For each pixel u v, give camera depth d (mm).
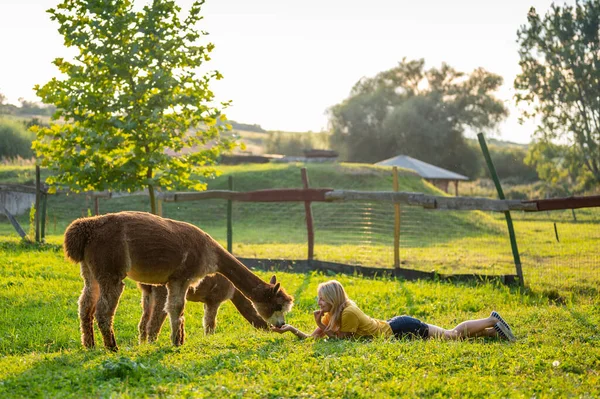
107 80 14844
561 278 16016
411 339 8602
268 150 108375
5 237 21156
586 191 67438
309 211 18281
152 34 14812
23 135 54594
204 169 16219
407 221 31484
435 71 97625
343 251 23656
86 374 6398
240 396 5746
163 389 5898
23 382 6223
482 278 15586
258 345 8188
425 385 6102
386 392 5953
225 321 11531
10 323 10711
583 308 11234
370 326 8602
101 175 15172
